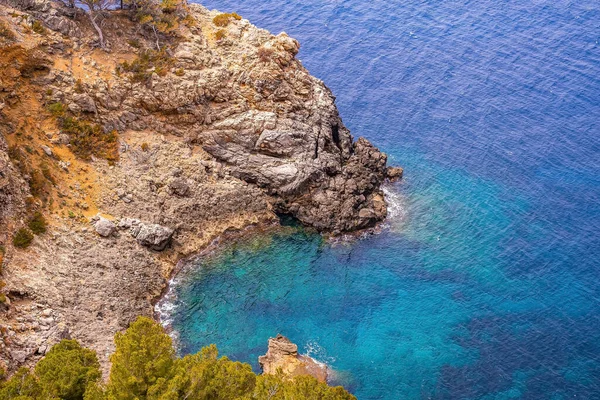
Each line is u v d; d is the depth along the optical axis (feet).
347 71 458.50
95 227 291.79
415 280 311.68
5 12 318.04
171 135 336.90
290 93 350.64
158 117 334.65
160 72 330.34
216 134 337.93
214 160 339.16
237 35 358.02
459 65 465.06
